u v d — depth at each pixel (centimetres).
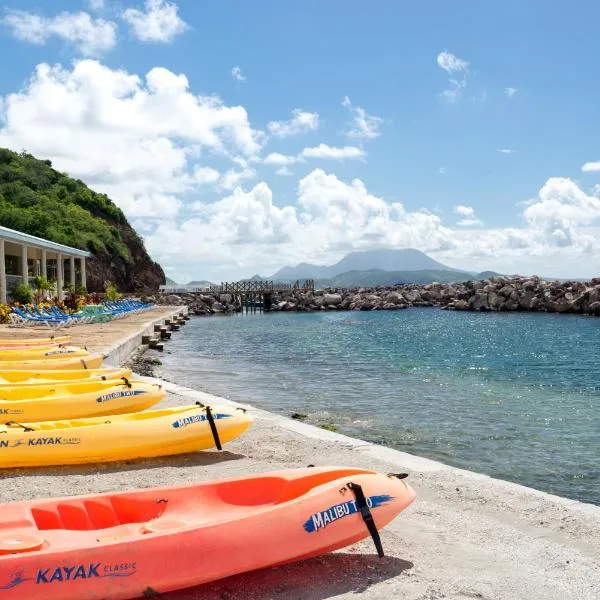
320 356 2752
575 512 627
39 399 949
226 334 4078
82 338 2470
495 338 3691
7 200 7781
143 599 416
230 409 853
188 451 825
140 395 996
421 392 1773
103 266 7788
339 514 456
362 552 504
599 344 3297
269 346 3231
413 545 525
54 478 720
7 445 738
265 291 8006
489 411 1492
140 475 735
